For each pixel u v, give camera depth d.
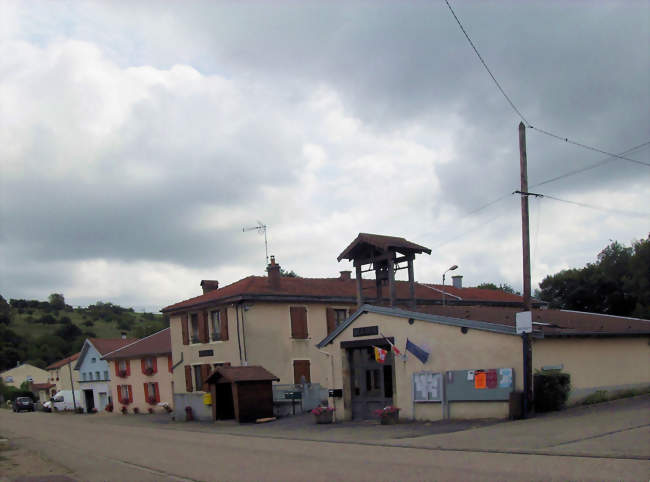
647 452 9.29
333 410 21.52
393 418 18.84
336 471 10.22
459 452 11.12
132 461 14.88
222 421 26.95
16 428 34.69
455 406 17.70
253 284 31.31
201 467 12.48
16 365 94.62
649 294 39.69
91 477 12.62
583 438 11.21
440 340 18.27
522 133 17.75
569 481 7.73
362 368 21.06
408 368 19.09
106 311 144.12
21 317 128.38
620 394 19.62
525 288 17.16
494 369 16.81
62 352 104.88
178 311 33.59
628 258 43.12
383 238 22.58
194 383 32.47
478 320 18.55
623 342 20.45
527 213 17.55
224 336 30.17
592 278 44.59
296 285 32.47
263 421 24.91
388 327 19.88
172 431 24.55
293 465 11.43
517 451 10.48
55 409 59.38
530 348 16.22
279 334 30.22
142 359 45.09
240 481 10.23
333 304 32.22
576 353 18.23
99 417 44.09
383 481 8.88
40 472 14.16
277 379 26.53
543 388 16.30
